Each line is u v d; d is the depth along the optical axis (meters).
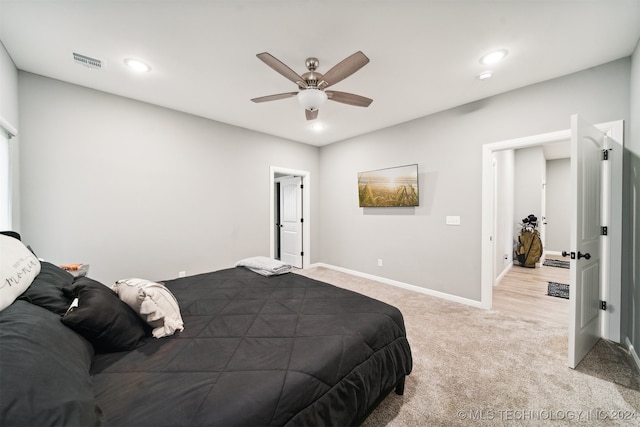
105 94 2.81
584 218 1.98
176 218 3.37
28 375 0.65
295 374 1.01
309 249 5.10
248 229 4.12
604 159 2.23
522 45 2.02
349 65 1.83
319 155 5.25
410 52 2.11
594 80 2.31
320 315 1.55
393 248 3.98
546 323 2.59
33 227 2.45
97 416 0.72
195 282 2.22
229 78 2.53
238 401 0.85
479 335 2.34
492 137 2.92
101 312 1.09
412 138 3.70
